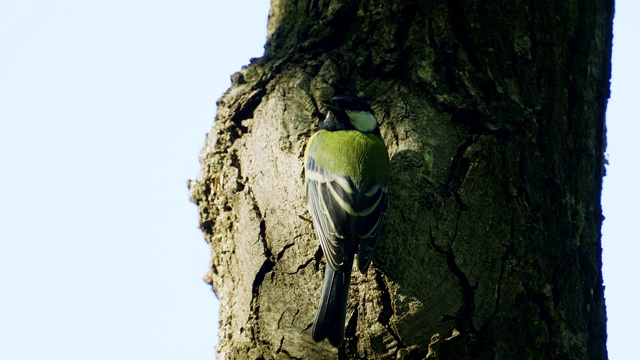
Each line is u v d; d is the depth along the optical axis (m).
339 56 11.85
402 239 10.47
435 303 10.16
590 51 11.88
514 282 10.32
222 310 11.43
